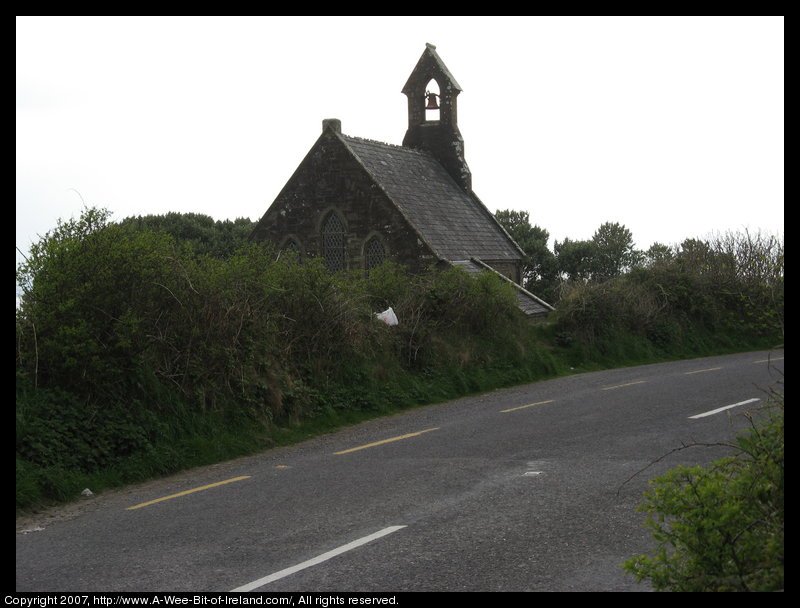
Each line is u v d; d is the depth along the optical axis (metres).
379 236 31.56
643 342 26.16
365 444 12.27
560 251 64.25
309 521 7.82
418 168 36.59
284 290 15.23
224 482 10.03
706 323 28.47
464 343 20.06
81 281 11.76
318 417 14.62
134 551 7.10
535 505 8.11
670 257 30.23
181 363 12.84
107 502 9.39
